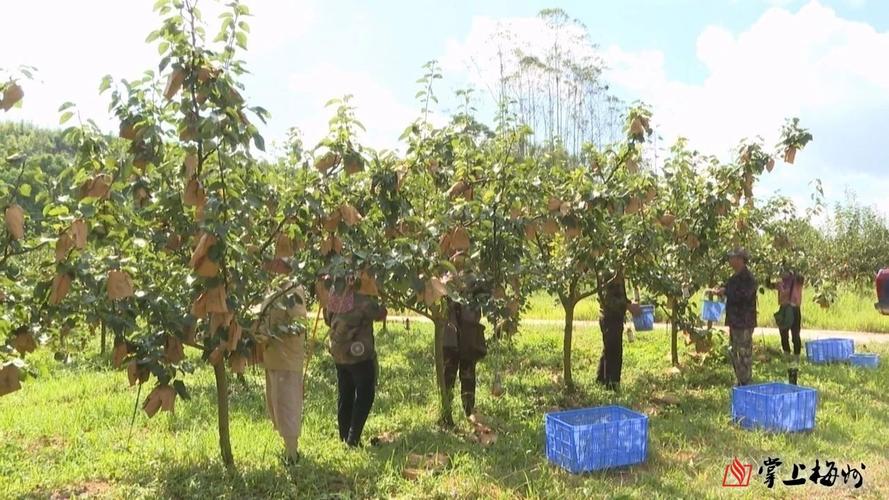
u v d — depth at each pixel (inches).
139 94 169.0
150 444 225.3
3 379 165.5
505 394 307.1
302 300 196.9
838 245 760.3
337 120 201.3
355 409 224.5
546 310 657.0
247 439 232.1
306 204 193.3
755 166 302.0
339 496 181.0
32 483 190.7
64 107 164.9
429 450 226.5
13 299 173.2
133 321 176.9
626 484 197.9
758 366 380.8
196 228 177.9
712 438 243.3
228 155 171.9
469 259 233.1
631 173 273.9
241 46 168.4
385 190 219.8
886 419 273.6
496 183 239.6
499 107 246.4
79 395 303.7
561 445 211.0
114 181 167.5
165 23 158.2
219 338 174.7
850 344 404.2
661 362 389.4
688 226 316.2
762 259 405.7
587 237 281.1
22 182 159.6
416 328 526.0
